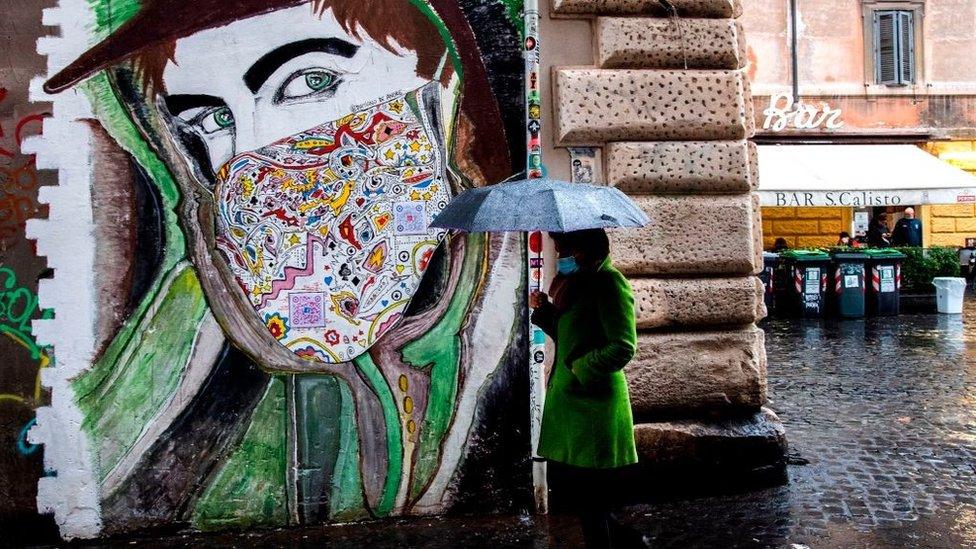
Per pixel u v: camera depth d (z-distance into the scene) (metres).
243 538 4.46
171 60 4.45
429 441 4.69
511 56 4.68
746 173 4.98
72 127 4.38
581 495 3.60
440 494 4.71
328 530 4.55
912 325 13.02
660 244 4.91
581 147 4.86
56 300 4.39
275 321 4.57
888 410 7.11
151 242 4.46
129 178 4.44
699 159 4.92
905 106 20.55
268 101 4.53
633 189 4.89
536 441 4.71
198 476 4.52
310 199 4.57
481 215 3.24
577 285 3.57
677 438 4.97
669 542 4.27
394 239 4.64
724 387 5.04
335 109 4.58
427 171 4.64
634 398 4.91
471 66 4.65
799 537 4.29
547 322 3.88
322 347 4.61
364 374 4.64
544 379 4.74
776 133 20.06
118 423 4.46
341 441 4.63
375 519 4.67
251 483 4.57
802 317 14.35
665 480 4.95
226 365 4.54
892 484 5.10
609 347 3.39
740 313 5.01
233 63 4.50
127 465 4.47
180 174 4.48
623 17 4.88
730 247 4.98
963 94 20.70
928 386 8.12
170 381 4.49
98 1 4.39
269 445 4.58
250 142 4.52
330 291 4.61
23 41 4.35
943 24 20.58
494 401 4.73
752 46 20.00
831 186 16.86
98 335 4.43
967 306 15.65
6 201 4.35
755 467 5.11
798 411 7.13
